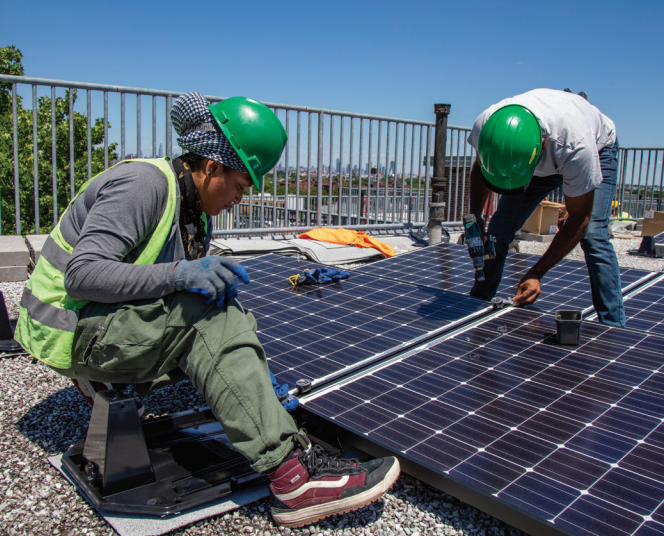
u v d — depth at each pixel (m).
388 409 2.21
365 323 3.25
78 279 1.67
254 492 2.02
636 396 2.25
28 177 14.09
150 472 1.95
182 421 2.40
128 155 6.41
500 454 1.87
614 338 2.92
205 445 2.26
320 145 8.02
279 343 2.96
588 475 1.74
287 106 7.61
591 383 2.38
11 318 3.96
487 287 4.07
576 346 2.82
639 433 1.97
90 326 1.80
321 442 2.25
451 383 2.42
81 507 1.93
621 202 13.08
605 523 1.52
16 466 2.18
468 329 3.12
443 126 7.74
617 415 2.11
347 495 1.81
